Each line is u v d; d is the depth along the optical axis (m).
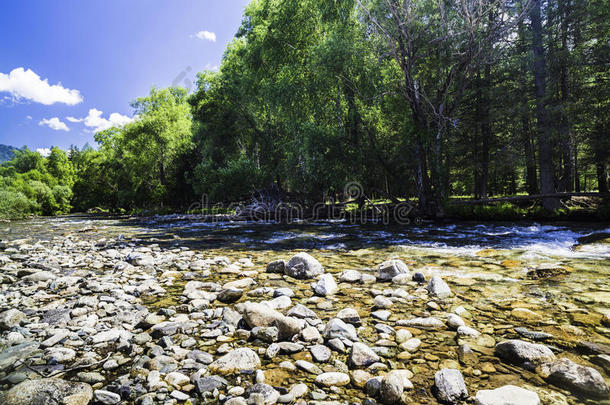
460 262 6.81
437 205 17.12
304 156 20.67
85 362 2.88
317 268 6.05
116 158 47.56
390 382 2.25
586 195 15.42
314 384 2.47
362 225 16.47
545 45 17.97
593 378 2.24
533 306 3.99
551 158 19.14
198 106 31.88
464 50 15.78
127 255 8.31
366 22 17.17
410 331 3.38
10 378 2.62
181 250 9.74
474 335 3.21
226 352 3.06
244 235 13.65
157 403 2.26
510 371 2.55
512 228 12.68
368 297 4.61
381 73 19.03
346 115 20.77
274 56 25.56
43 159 74.50
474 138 23.28
